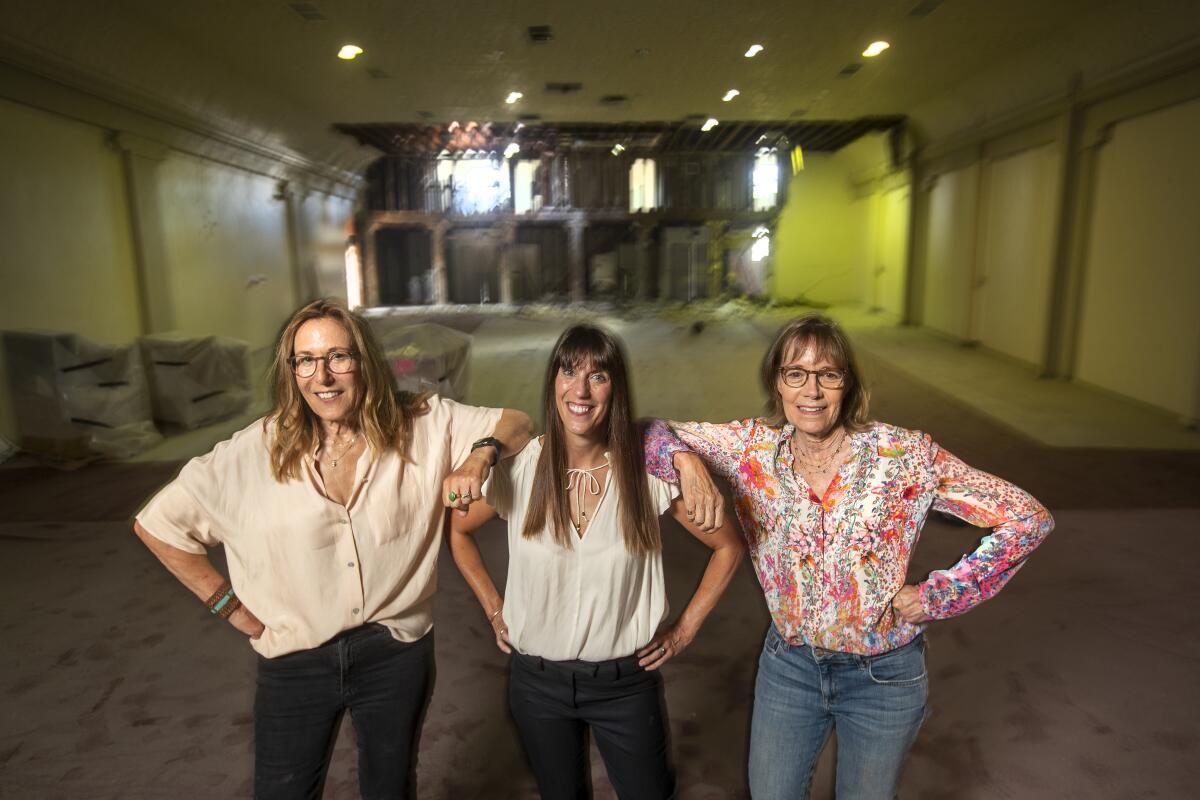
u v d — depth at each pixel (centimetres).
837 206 2194
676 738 294
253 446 184
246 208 1394
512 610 187
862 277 2103
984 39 1009
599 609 177
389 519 183
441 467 190
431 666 199
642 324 1794
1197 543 483
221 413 868
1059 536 496
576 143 2044
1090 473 641
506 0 848
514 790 267
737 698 320
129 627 389
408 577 189
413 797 200
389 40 993
